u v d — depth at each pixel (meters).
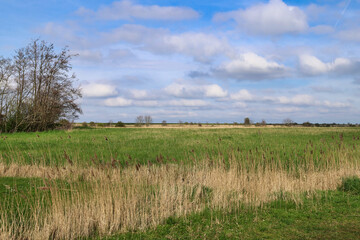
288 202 8.70
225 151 16.88
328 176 10.91
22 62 39.88
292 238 6.17
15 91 39.56
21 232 6.17
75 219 6.68
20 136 29.62
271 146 19.66
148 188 9.40
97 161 10.65
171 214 7.60
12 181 10.77
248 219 7.35
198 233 6.48
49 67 42.28
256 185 9.44
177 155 16.02
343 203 8.55
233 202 8.59
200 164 12.78
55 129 43.44
